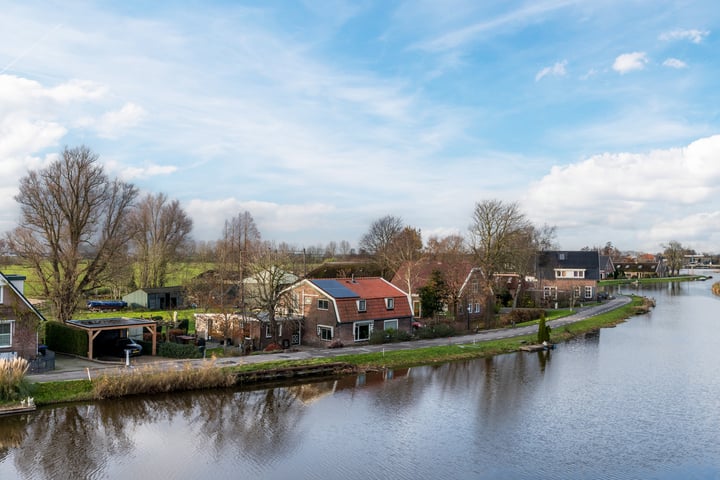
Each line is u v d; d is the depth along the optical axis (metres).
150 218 89.06
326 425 32.38
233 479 24.80
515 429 32.16
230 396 37.50
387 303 58.44
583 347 58.12
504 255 77.44
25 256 53.66
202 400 36.38
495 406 36.56
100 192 58.19
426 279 73.81
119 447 28.02
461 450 28.83
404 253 92.06
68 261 55.03
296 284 57.31
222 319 54.50
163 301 82.75
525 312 76.81
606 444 29.91
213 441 29.27
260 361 44.44
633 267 188.75
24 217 53.88
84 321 47.44
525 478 25.56
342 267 101.44
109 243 58.44
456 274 71.69
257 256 56.50
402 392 39.78
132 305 80.62
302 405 36.06
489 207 75.56
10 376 32.31
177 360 44.19
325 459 27.33
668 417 34.47
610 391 40.41
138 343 48.53
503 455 28.25
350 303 54.66
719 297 118.00
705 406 36.72
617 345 59.28
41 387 34.22
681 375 45.44
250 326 52.12
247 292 56.72
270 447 28.69
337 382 42.47
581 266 102.69
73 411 32.75
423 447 29.19
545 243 108.56
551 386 41.78
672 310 92.62
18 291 38.94
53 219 55.41
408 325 60.50
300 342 56.22
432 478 25.39
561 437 30.89
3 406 31.48
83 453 27.12
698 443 30.09
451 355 51.91
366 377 44.31
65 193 56.00
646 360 51.47
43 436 29.06
